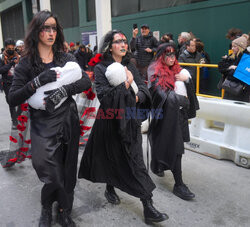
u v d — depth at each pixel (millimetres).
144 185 2365
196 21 7344
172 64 2799
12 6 19016
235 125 3637
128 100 2227
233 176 3355
